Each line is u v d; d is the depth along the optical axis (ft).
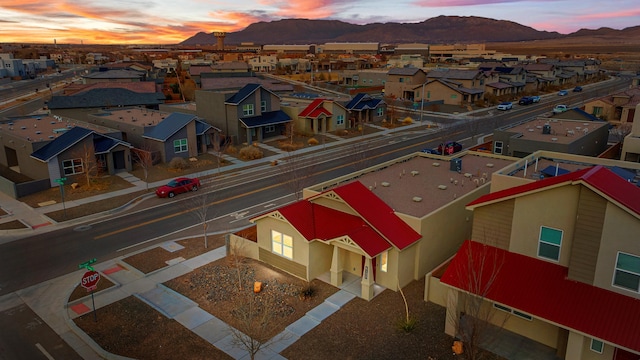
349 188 80.28
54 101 226.79
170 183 129.39
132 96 248.52
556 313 52.24
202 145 176.45
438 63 536.42
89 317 67.67
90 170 133.39
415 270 76.38
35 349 60.70
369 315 66.80
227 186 137.59
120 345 60.90
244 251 87.40
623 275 51.21
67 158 135.23
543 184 57.36
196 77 408.67
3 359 58.59
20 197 124.67
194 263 85.10
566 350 54.34
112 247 93.40
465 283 58.59
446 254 83.35
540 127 142.61
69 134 142.20
